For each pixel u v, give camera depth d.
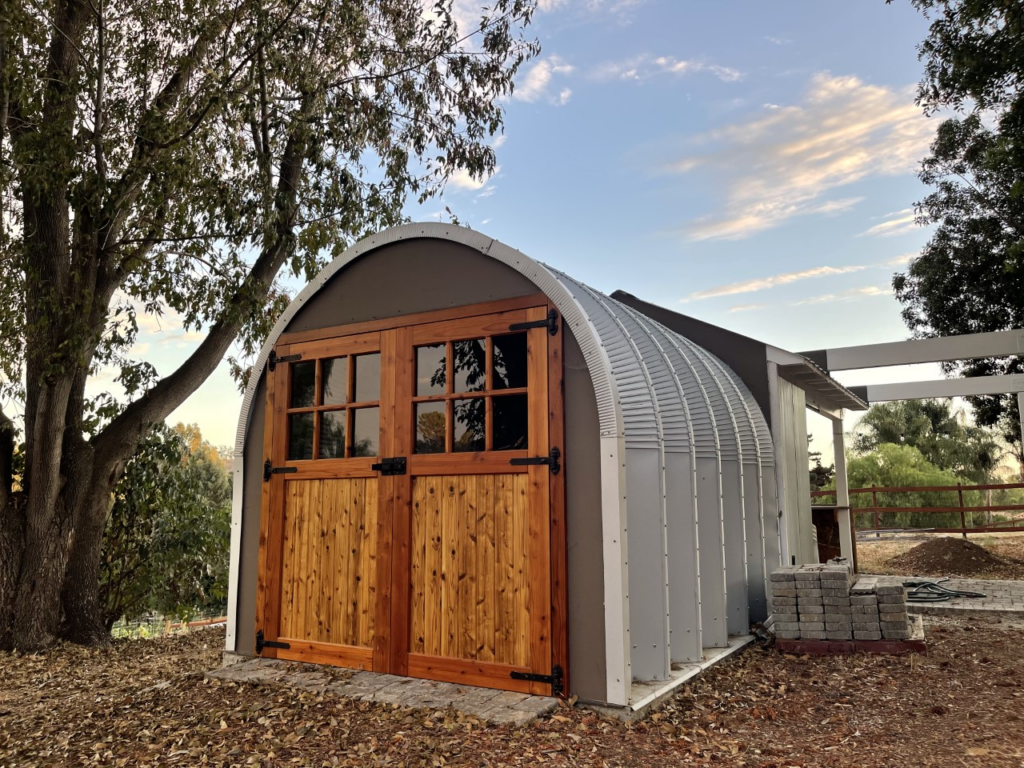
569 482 4.70
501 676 4.74
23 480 8.37
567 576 4.61
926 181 19.39
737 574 6.97
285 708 4.72
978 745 3.88
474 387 5.26
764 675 5.49
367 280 5.98
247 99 9.46
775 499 8.41
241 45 9.05
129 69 8.87
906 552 14.99
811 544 10.45
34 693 6.08
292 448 6.27
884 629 6.09
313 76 9.87
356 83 10.57
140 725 4.68
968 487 14.70
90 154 8.20
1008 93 14.02
